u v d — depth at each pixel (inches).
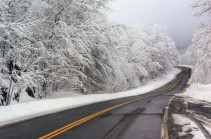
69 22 618.8
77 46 580.4
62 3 583.2
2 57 460.1
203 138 207.6
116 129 249.3
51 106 448.1
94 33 644.7
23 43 467.2
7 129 256.2
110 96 797.2
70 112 387.9
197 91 905.5
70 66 636.1
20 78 433.1
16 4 454.9
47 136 221.3
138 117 324.8
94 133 232.4
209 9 785.6
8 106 369.7
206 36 815.1
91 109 428.1
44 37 557.0
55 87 714.2
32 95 578.6
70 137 217.2
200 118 309.9
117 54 767.1
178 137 212.2
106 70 770.8
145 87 1503.4
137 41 1433.3
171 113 356.2
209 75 941.8
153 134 224.8
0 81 431.8
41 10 514.3
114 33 707.4
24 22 467.8
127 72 1107.9
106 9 693.3
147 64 2031.3
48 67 556.1
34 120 310.7
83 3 605.9
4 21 437.1
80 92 845.8
